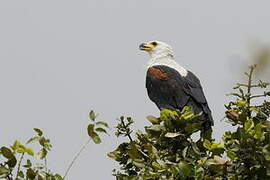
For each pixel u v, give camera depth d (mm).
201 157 9328
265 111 10445
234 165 8805
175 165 8617
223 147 9234
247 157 8672
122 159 10398
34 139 8773
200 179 8500
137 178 8852
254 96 10383
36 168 8609
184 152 9117
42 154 8727
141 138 10164
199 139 9773
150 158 9391
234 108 10531
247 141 8703
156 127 9891
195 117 9812
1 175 8430
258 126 8750
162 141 9891
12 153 8516
